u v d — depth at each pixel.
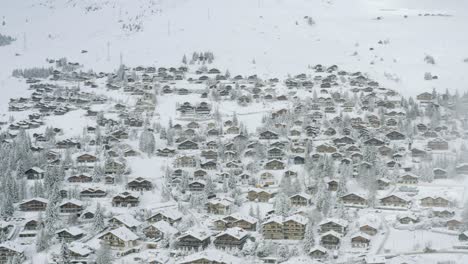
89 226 170.00
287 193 185.75
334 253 144.38
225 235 152.00
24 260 146.75
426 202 177.00
